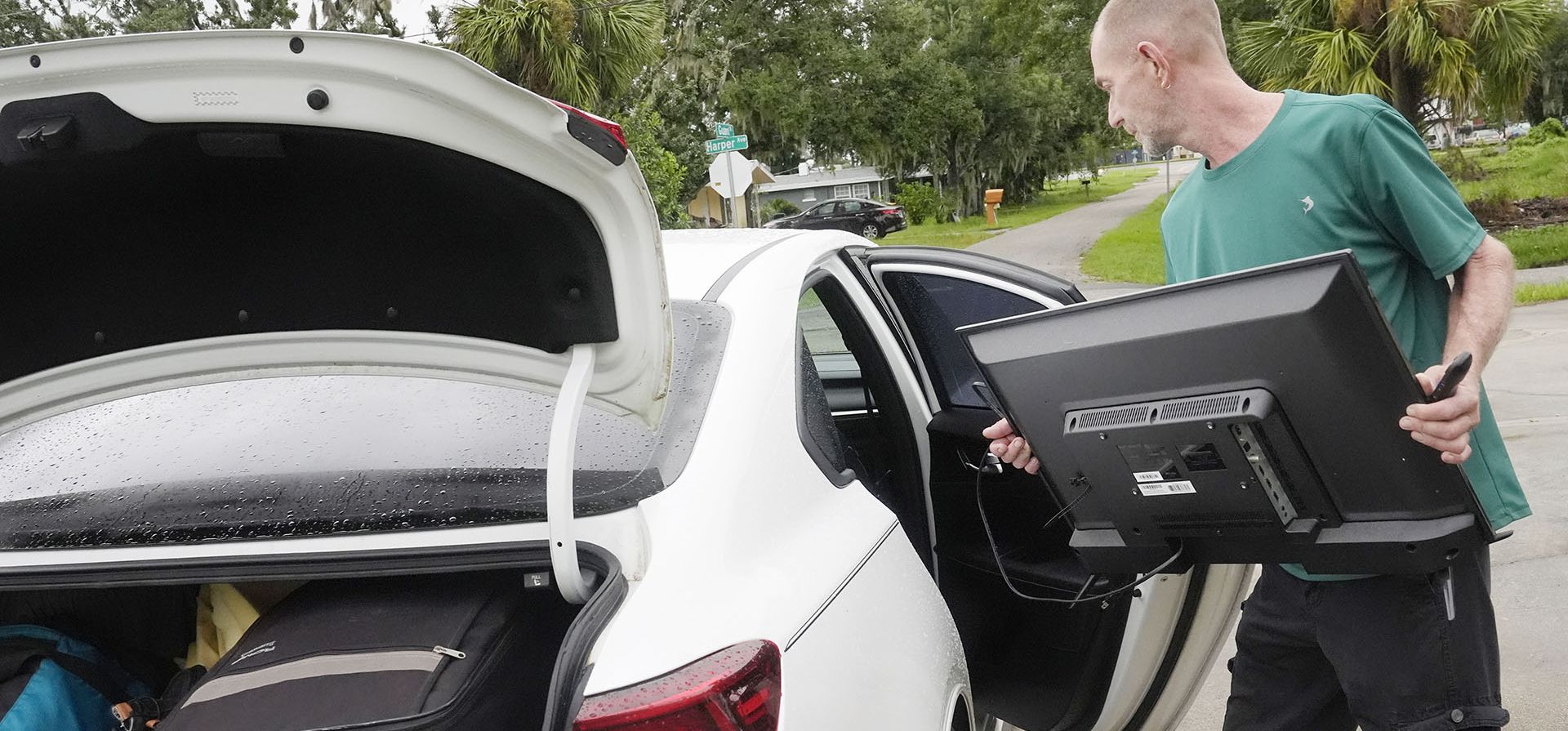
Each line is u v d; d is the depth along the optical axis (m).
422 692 1.54
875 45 41.66
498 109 1.42
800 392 2.05
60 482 1.94
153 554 1.71
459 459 1.88
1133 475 1.86
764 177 23.12
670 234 2.74
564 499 1.57
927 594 2.06
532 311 1.69
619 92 17.25
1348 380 1.62
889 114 41.28
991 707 2.75
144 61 1.38
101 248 1.68
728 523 1.66
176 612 2.11
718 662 1.44
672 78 35.19
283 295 1.77
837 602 1.73
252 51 1.37
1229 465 1.74
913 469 2.67
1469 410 1.62
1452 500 1.70
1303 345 1.62
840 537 1.87
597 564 1.61
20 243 1.64
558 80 15.94
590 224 1.58
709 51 36.91
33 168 1.50
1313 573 1.84
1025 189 58.25
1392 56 15.09
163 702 1.88
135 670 2.03
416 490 1.76
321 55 1.38
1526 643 3.76
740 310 2.10
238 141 1.49
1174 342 1.73
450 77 1.39
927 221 48.06
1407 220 1.94
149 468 1.93
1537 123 50.84
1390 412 1.64
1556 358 8.80
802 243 2.52
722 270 2.28
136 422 2.10
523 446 1.91
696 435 1.79
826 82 40.09
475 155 1.48
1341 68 14.90
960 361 2.85
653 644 1.45
